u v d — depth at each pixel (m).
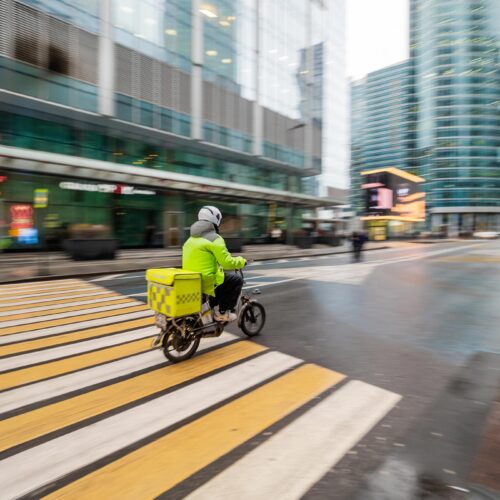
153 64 22.80
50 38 18.14
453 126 100.75
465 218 101.19
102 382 3.64
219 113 27.47
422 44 110.62
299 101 36.94
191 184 25.06
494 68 100.25
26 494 2.07
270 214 36.38
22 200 19.38
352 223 65.31
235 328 5.73
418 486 2.16
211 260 4.32
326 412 3.08
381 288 10.16
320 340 5.19
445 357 4.53
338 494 2.09
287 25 35.31
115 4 20.64
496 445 2.58
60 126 20.91
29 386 3.54
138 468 2.32
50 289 9.52
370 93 132.75
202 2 25.94
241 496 2.07
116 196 23.77
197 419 2.95
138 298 8.24
